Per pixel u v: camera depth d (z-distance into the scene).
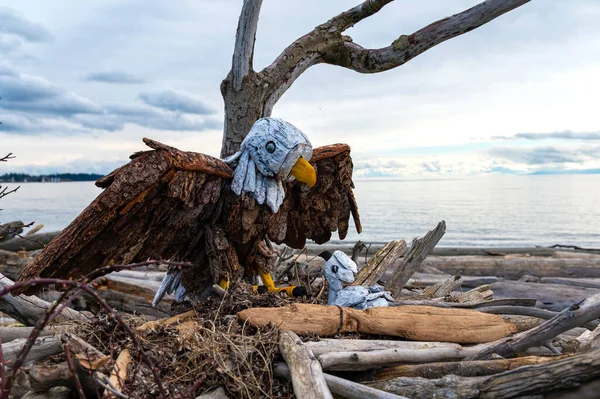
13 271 8.79
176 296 5.19
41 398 3.38
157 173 4.05
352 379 3.78
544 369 3.08
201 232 4.81
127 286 7.18
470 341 4.16
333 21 7.04
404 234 27.94
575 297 8.09
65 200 64.69
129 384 3.29
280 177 4.74
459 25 6.50
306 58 6.77
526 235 27.56
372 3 6.79
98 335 3.75
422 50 6.66
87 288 2.46
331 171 5.43
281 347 3.56
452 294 6.05
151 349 3.61
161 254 4.74
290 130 4.69
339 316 4.05
